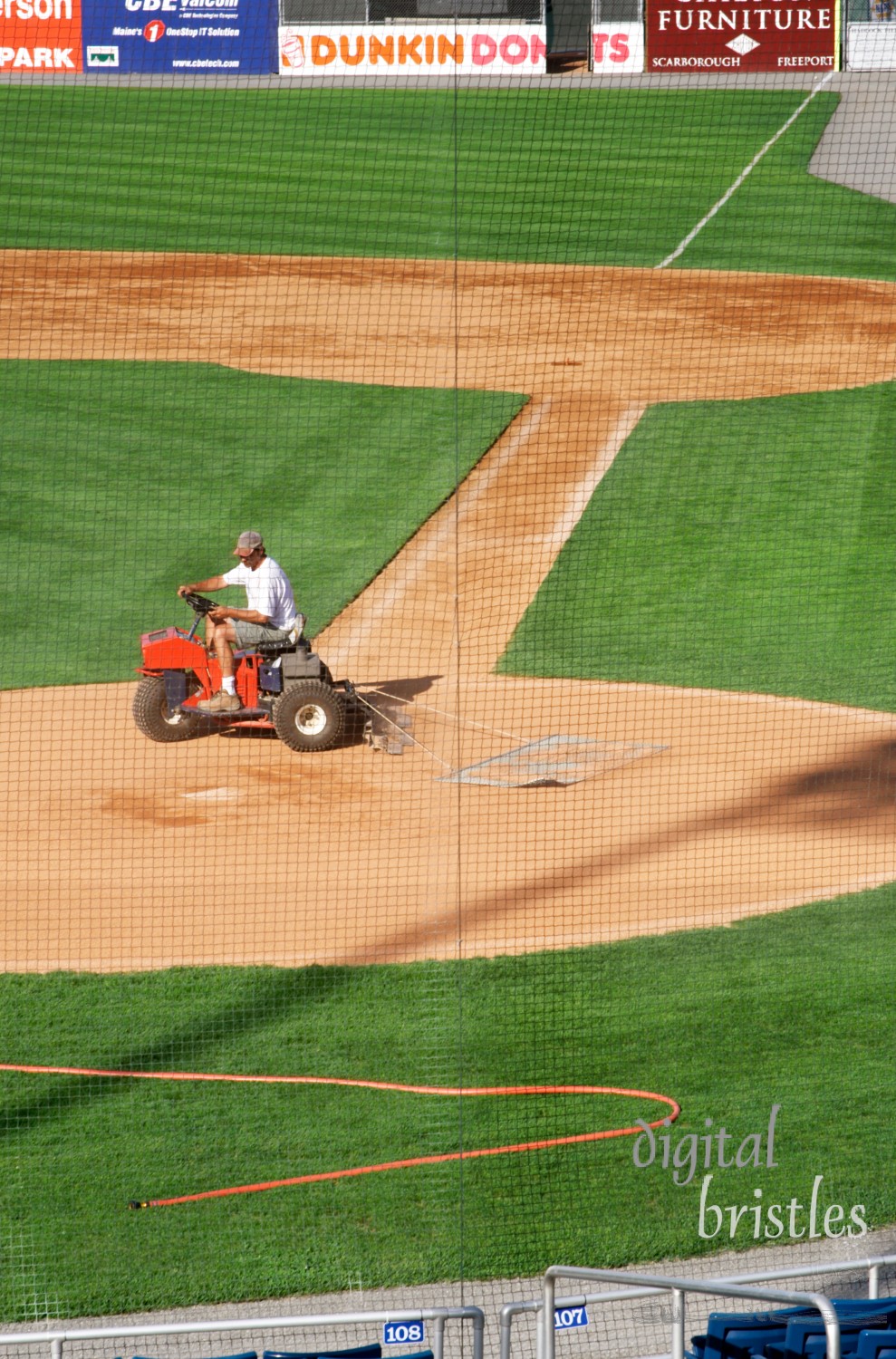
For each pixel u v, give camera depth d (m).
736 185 73.25
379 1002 26.97
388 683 40.12
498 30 78.44
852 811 34.03
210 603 35.69
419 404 56.25
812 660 42.34
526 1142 23.70
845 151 75.81
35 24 76.00
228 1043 25.75
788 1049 26.12
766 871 31.53
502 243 68.25
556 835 32.62
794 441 54.28
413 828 32.69
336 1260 21.22
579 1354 19.62
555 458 53.16
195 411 55.03
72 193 69.88
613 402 56.69
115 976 27.39
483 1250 21.53
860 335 61.59
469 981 27.69
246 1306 20.41
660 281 65.69
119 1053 25.33
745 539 48.84
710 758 36.47
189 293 62.84
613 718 38.59
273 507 50.12
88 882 30.28
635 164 74.06
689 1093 25.00
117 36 76.69
